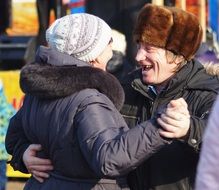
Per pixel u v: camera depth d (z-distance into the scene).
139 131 5.66
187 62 6.52
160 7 6.42
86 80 6.00
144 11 6.46
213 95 6.34
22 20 26.17
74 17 6.32
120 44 12.41
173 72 6.48
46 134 6.19
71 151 5.97
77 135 5.90
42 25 17.20
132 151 5.61
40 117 6.24
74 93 6.02
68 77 5.99
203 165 4.62
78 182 6.08
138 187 6.50
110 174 5.67
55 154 6.11
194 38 6.41
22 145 6.75
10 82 15.75
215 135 4.61
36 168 6.26
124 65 12.38
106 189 6.09
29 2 26.42
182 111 5.68
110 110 5.95
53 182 6.19
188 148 6.29
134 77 6.76
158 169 6.39
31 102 6.47
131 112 6.70
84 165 5.98
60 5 18.02
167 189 6.38
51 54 6.20
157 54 6.42
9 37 23.61
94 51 6.26
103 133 5.73
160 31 6.37
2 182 9.90
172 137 5.69
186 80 6.46
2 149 9.78
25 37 23.58
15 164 6.77
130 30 15.12
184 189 6.35
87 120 5.82
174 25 6.38
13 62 22.30
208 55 10.88
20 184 15.21
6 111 9.84
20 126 6.83
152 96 6.62
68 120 5.96
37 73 6.05
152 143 5.64
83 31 6.25
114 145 5.63
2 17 25.73
